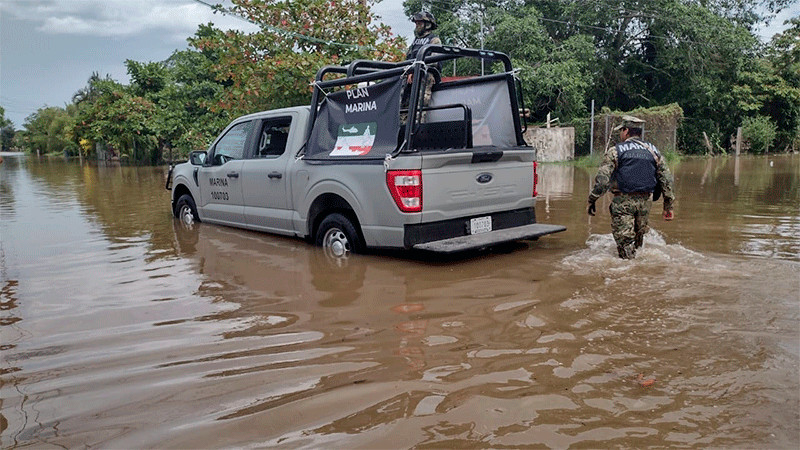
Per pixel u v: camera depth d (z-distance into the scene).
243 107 12.92
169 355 3.51
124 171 25.55
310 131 6.37
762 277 4.95
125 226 8.49
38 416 2.79
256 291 4.88
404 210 5.40
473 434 2.52
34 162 43.81
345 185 5.88
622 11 30.80
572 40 28.86
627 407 2.73
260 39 12.90
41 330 4.02
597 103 32.69
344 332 3.85
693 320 3.90
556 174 17.89
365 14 13.49
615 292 4.57
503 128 6.68
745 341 3.51
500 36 28.16
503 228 6.21
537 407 2.75
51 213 10.22
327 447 2.44
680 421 2.59
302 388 3.02
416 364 3.29
